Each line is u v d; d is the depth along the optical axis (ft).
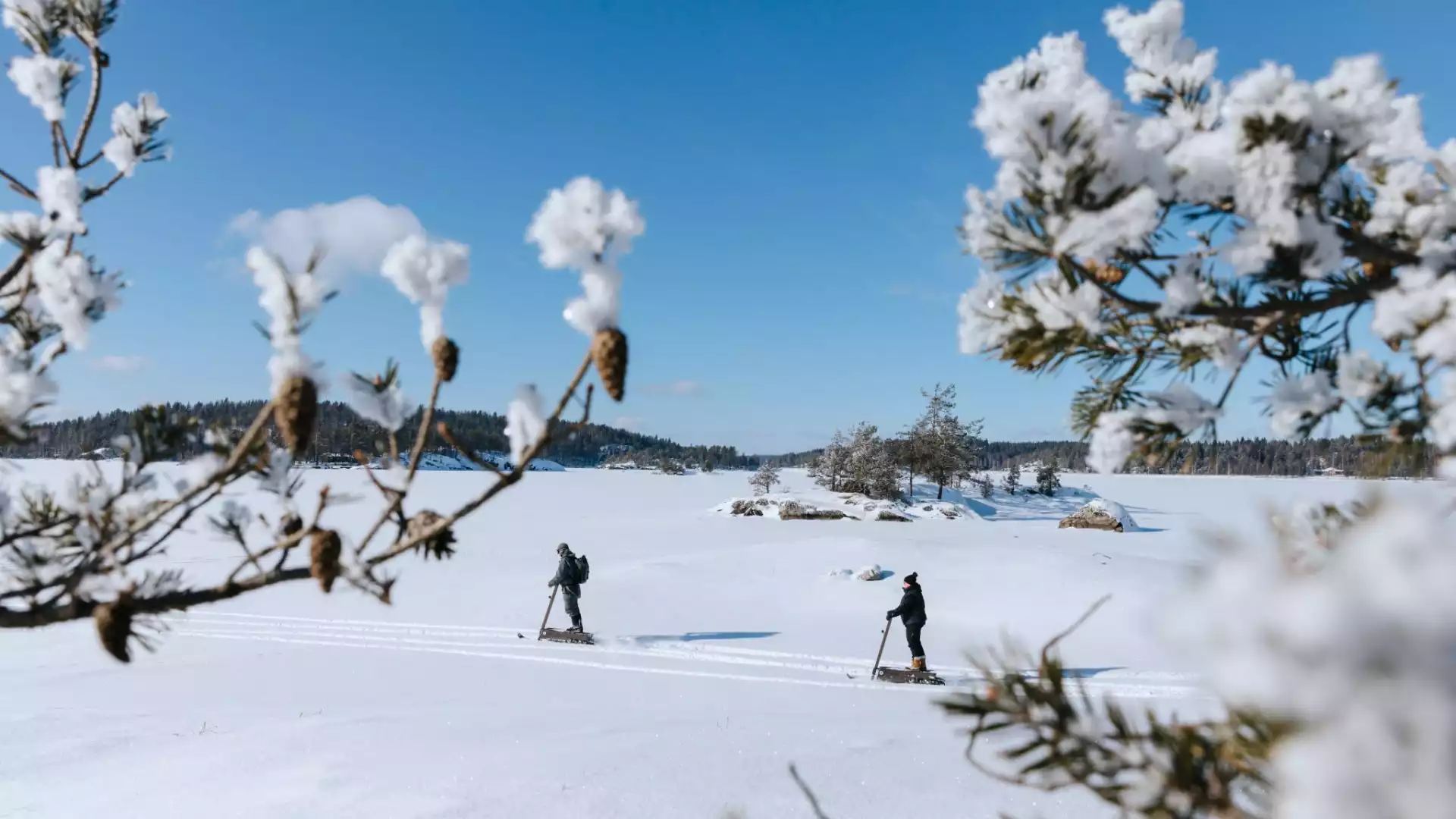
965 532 100.07
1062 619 45.80
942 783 18.48
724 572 63.16
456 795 18.80
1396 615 1.38
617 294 4.09
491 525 112.98
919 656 35.35
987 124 4.32
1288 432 4.07
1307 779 1.44
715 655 40.09
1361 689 1.42
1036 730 3.40
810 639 43.86
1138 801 3.04
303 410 4.12
